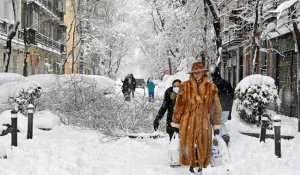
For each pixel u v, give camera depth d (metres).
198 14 27.36
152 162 9.59
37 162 9.28
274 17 22.33
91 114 15.02
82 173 8.45
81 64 48.53
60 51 56.44
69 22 67.56
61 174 8.36
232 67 40.84
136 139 12.88
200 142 7.71
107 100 15.27
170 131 10.01
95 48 45.84
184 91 7.95
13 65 38.34
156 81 47.91
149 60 45.09
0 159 9.45
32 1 41.00
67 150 10.68
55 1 54.22
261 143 11.52
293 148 11.07
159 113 10.02
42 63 48.62
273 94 15.31
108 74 59.47
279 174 8.18
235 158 9.78
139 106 14.87
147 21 40.09
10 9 36.22
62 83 17.08
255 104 15.18
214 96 7.85
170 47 33.34
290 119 19.77
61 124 15.38
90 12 42.44
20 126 13.80
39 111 16.16
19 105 15.98
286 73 23.20
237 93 15.75
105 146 11.59
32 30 41.38
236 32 34.06
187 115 7.87
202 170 8.30
